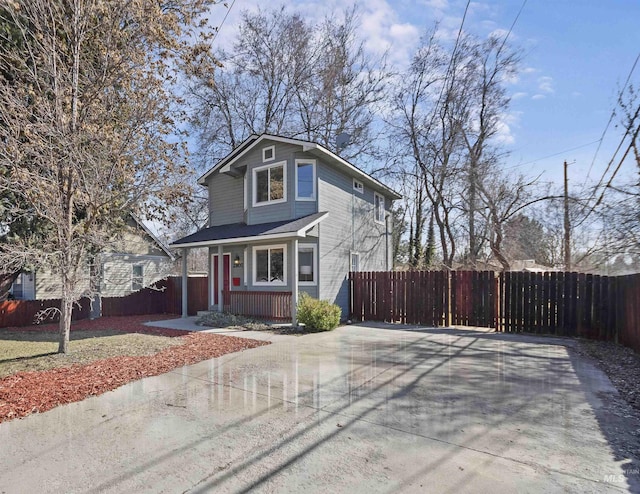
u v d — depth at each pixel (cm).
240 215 1417
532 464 303
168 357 700
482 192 1825
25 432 372
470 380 552
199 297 1527
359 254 1499
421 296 1179
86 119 727
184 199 1041
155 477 288
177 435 364
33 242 875
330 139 2253
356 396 480
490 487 270
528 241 1894
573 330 945
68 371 589
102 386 519
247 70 2181
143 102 816
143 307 1542
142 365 636
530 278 1008
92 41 767
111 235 863
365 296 1305
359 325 1173
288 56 2197
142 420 402
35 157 675
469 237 2105
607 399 465
